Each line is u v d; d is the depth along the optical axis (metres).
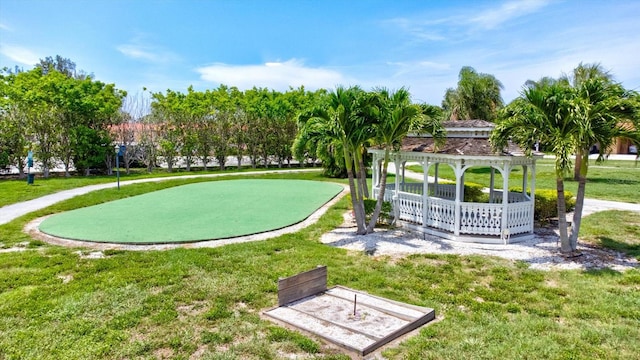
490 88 34.66
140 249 9.92
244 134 34.72
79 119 27.47
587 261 9.10
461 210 10.95
